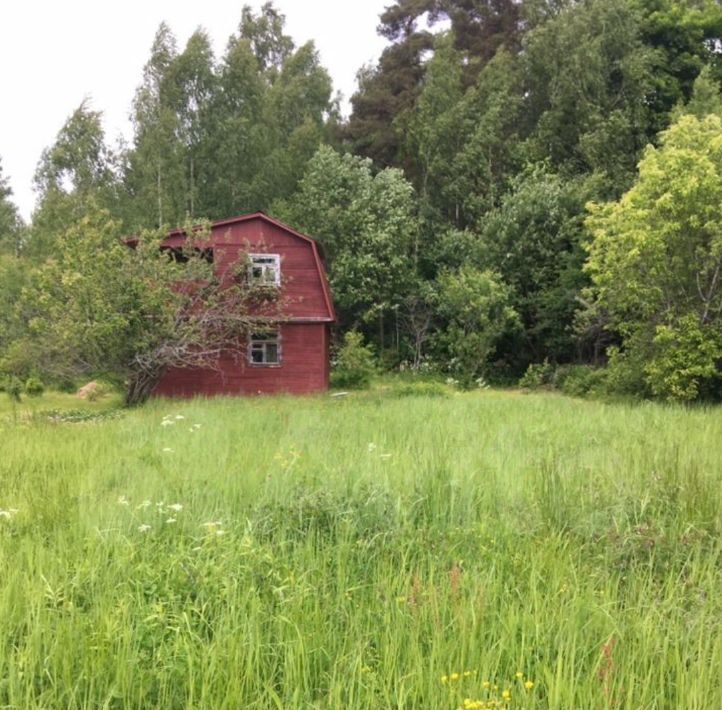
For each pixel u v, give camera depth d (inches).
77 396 930.1
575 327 1030.4
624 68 1311.5
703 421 470.9
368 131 1640.0
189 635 137.4
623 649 130.0
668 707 116.6
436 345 1203.9
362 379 1045.2
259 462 294.7
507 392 989.8
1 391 964.6
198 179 1413.6
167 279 764.0
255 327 871.7
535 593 146.6
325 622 143.1
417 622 134.4
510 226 1198.3
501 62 1477.6
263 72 1801.2
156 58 1421.0
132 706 118.6
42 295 743.1
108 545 188.7
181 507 217.5
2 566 168.6
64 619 139.3
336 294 1210.6
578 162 1321.4
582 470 268.8
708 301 677.3
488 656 123.0
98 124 1355.8
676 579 168.2
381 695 115.9
